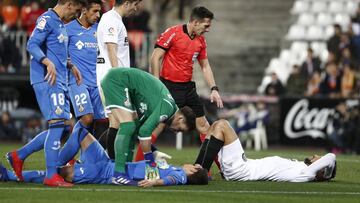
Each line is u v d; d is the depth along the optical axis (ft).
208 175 107.55
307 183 108.68
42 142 102.37
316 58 229.45
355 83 222.48
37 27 100.58
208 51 273.33
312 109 212.84
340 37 232.32
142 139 99.35
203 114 123.75
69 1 101.55
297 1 279.69
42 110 100.83
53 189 95.66
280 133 216.33
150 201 87.92
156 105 99.76
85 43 117.08
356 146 204.95
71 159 103.24
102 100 116.57
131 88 101.04
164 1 276.21
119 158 100.17
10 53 232.12
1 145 199.00
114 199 88.74
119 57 118.62
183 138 218.59
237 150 108.68
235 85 264.52
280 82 225.97
